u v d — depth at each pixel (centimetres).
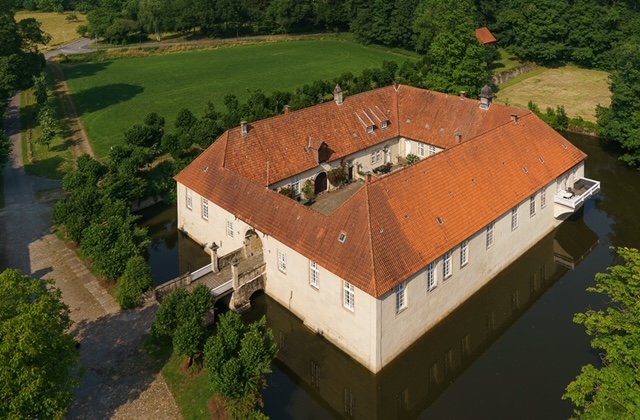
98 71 12575
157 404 3559
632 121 7244
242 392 3369
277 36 15962
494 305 4881
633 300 3297
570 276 5212
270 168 5844
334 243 4078
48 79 11706
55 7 18475
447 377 4103
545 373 4022
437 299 4334
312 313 4366
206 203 5403
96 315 4409
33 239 5559
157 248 5841
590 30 12206
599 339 3209
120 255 4712
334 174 6456
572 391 3062
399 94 7425
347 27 16512
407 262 3969
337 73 12388
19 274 3344
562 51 12506
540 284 5128
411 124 7138
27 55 9806
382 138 6969
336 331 4172
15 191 6631
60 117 9238
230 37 15850
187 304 3831
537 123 5931
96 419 3456
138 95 10738
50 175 7044
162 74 12356
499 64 12600
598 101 10181
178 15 15012
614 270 3544
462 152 4962
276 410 3794
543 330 4500
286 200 4609
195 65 13238
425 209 4356
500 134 5434
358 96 7062
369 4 15412
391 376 4056
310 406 3844
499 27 13438
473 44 9119
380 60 13625
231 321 3675
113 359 3947
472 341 4441
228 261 4919
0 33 8719
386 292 3747
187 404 3547
